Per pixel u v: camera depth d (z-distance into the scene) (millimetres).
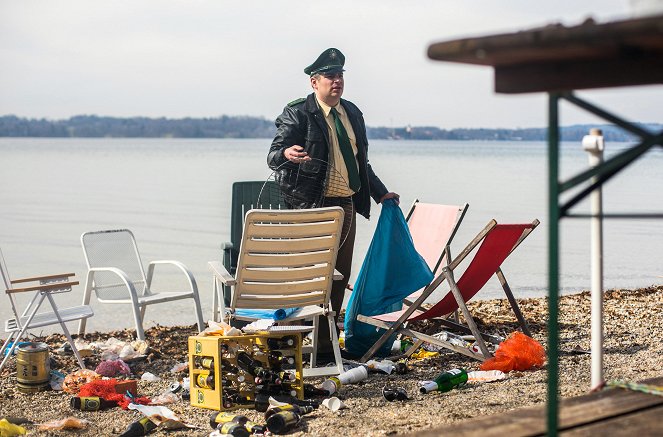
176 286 11750
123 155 101000
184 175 47812
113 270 7176
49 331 8797
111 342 7223
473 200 27188
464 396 5148
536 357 5969
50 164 66562
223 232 19453
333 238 5984
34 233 19547
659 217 1964
